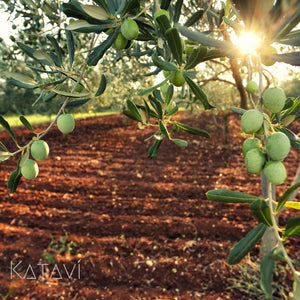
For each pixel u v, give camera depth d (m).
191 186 7.97
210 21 1.29
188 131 1.14
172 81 0.86
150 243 5.53
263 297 4.24
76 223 6.11
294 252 4.93
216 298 4.36
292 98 0.87
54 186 7.88
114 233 5.84
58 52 1.05
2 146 0.94
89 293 4.46
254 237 0.74
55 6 1.46
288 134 0.87
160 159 10.65
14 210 6.50
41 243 5.45
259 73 0.71
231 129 14.73
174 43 0.75
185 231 5.82
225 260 5.02
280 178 0.70
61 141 12.20
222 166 9.84
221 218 6.27
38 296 4.33
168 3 0.91
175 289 4.58
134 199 7.26
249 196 0.72
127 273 4.87
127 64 3.41
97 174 8.97
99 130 14.65
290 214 6.14
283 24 0.64
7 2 1.83
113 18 0.87
